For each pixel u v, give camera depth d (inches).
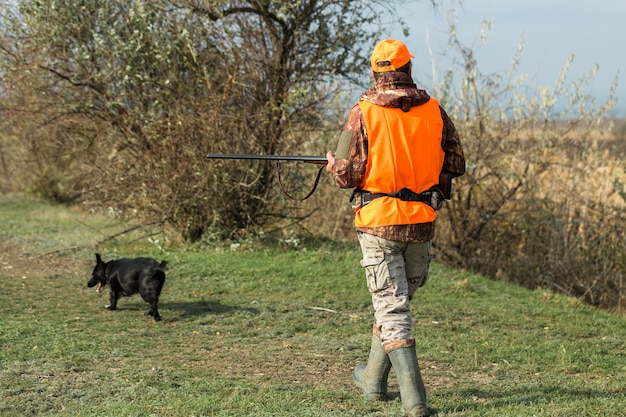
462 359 239.0
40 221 532.4
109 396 193.5
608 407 180.7
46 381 205.3
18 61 417.1
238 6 410.0
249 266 370.9
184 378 211.3
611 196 419.8
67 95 426.9
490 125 436.1
